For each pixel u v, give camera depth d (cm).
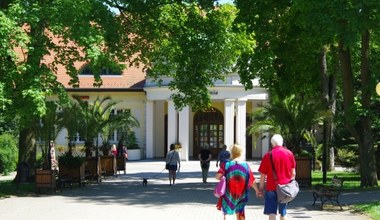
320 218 1314
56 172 2208
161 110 4644
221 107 4550
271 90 2525
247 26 2148
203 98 2670
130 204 1672
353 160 2705
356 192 1875
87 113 2795
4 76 1777
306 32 2045
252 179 1079
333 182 1614
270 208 1065
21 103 1808
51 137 2420
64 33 1825
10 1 2017
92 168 2569
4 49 1719
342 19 1716
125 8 2369
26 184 2330
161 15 2528
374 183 2083
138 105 4534
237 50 2459
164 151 4653
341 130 2616
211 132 4575
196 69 2509
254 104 4475
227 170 1070
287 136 2405
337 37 1819
